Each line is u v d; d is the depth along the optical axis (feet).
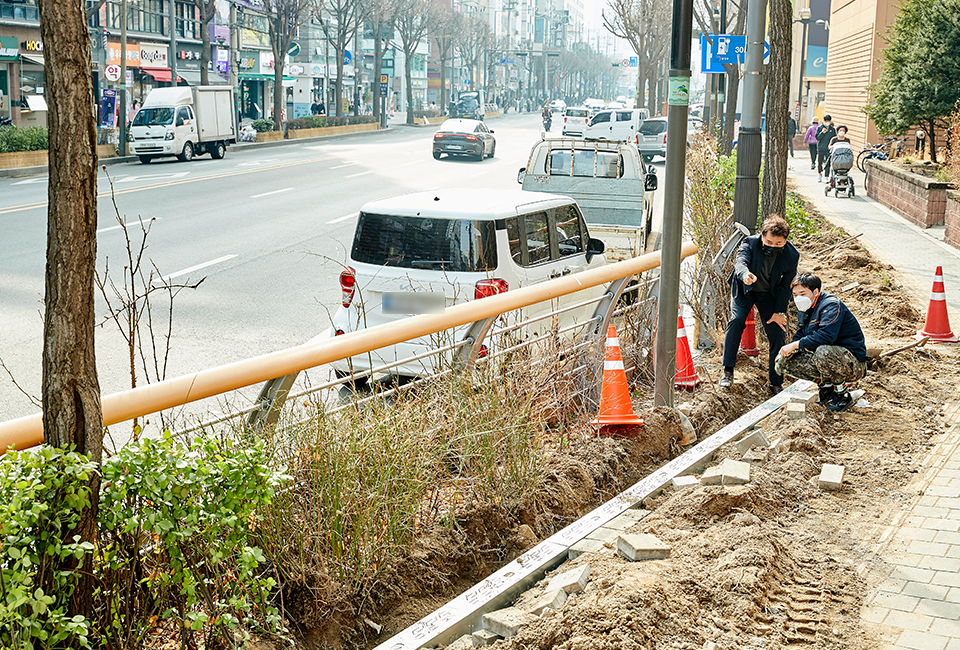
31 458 10.69
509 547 18.01
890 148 89.04
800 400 24.13
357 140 175.94
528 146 163.63
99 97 152.76
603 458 21.24
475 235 26.61
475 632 14.08
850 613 14.42
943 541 16.94
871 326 34.12
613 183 47.50
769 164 38.37
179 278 45.09
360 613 15.37
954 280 43.19
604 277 23.62
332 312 39.06
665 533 17.01
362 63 290.15
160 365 30.60
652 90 203.62
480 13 471.21
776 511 18.21
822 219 61.67
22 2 135.44
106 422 13.33
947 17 71.20
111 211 67.51
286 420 15.98
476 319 19.75
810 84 180.75
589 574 15.31
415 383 18.83
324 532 15.44
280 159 123.54
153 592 12.40
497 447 18.89
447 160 127.34
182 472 11.87
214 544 12.47
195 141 119.34
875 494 19.25
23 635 10.37
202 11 149.59
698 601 14.44
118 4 157.07
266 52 216.13
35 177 93.97
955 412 24.47
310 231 60.80
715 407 25.35
